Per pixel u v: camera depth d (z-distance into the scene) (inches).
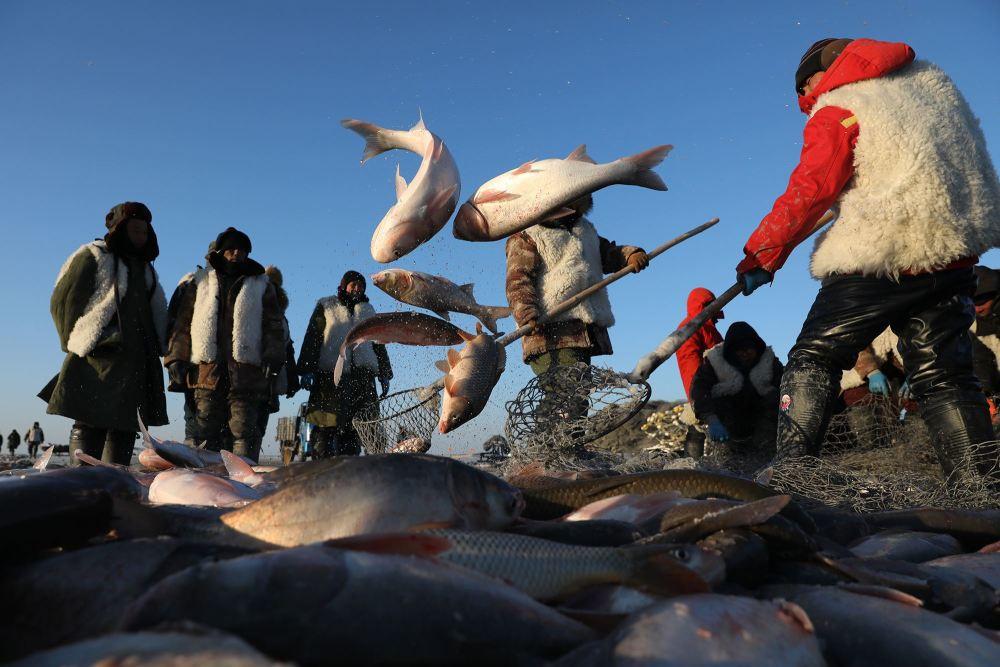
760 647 50.5
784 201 166.2
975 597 77.1
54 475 79.5
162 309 270.5
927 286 164.2
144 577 56.6
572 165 204.1
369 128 206.5
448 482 82.4
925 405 170.2
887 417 231.5
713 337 323.0
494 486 85.9
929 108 164.9
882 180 162.9
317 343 357.4
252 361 298.7
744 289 171.2
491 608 52.9
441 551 63.1
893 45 170.2
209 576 50.5
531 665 50.9
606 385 180.1
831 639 62.2
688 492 107.4
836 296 168.6
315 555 52.9
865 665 59.4
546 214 204.5
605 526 88.5
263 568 51.3
